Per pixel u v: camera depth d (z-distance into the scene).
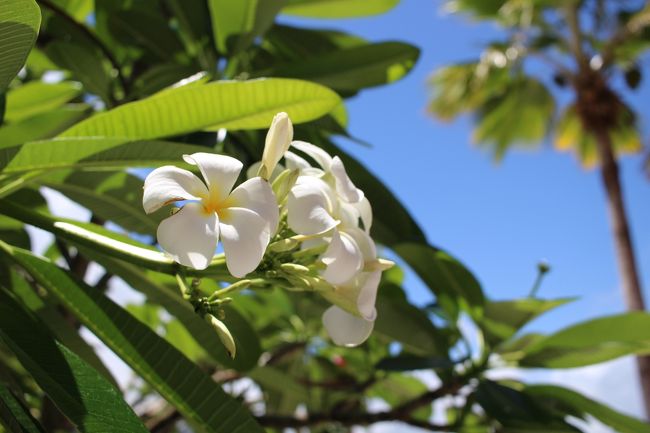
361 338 0.56
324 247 0.55
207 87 0.62
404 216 0.90
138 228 0.76
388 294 1.05
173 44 1.01
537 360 0.95
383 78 0.88
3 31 0.50
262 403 1.21
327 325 0.57
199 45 0.97
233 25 0.94
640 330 0.89
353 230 0.56
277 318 1.30
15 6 0.48
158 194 0.47
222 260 0.56
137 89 0.90
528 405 0.89
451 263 0.93
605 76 5.98
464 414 0.95
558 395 0.92
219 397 0.59
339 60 0.87
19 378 0.95
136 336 0.60
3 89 0.53
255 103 0.65
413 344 0.95
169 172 0.49
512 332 0.96
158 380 0.59
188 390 0.59
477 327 0.97
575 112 6.36
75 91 0.98
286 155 0.59
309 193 0.54
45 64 1.08
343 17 1.09
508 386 0.92
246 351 0.82
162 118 0.64
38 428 0.49
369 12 1.08
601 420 0.91
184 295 0.54
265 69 0.99
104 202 0.75
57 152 0.59
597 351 0.93
